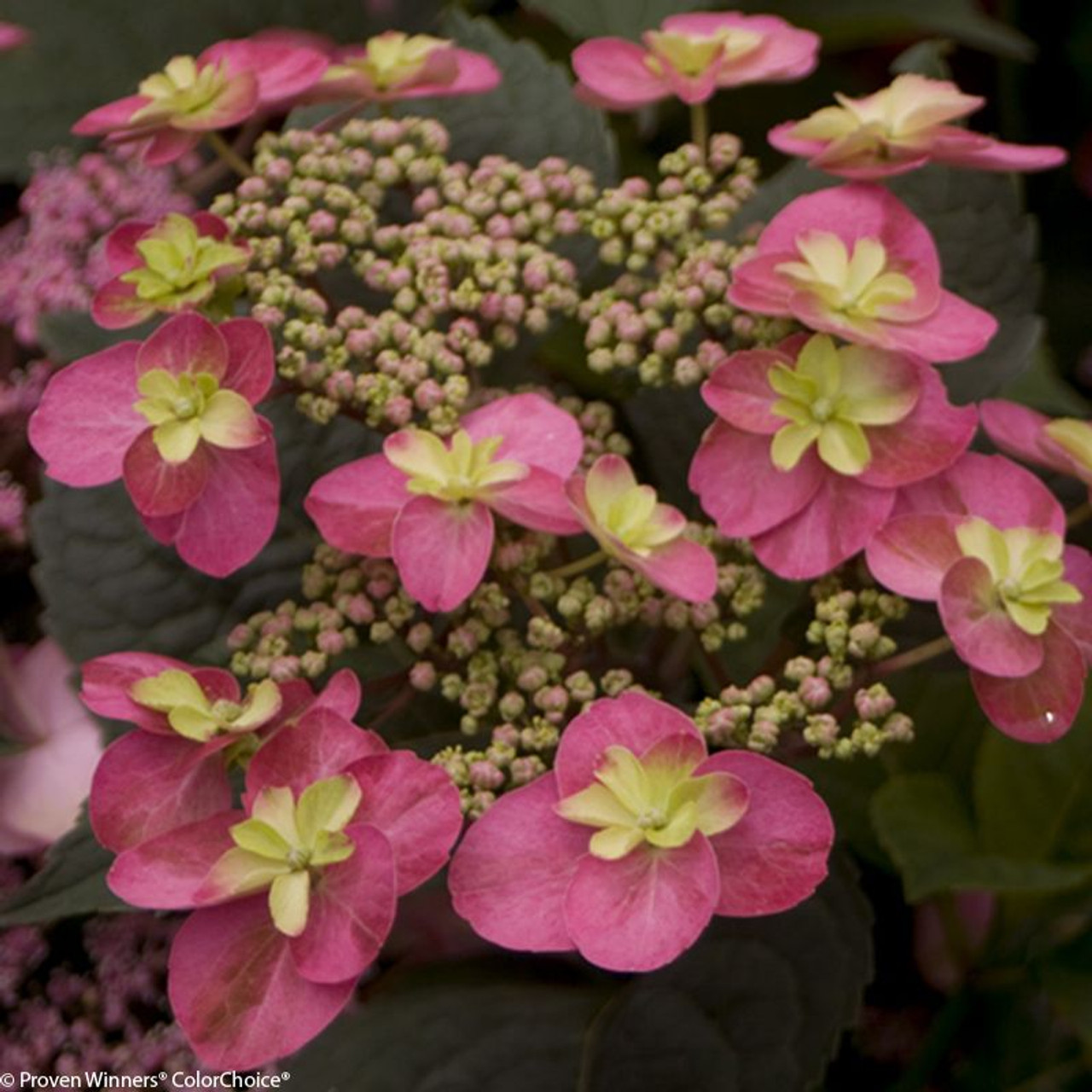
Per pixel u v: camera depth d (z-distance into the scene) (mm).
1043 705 435
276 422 476
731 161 477
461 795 430
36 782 490
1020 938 519
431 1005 475
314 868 420
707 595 436
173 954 418
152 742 434
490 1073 468
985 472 448
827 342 445
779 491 444
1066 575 447
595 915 416
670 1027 464
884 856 515
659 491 481
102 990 475
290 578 472
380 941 413
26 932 474
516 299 460
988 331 450
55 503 472
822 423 443
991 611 435
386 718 468
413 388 456
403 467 438
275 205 481
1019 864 493
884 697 439
